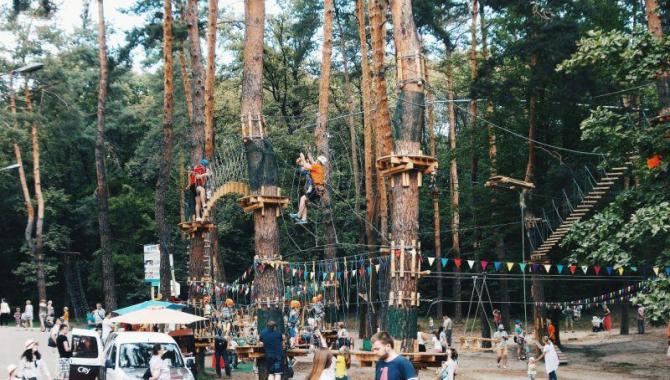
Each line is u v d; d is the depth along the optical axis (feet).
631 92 108.17
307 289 74.69
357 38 158.71
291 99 178.09
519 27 111.34
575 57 63.10
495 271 147.64
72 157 192.95
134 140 190.80
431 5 120.16
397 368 26.30
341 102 177.27
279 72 176.04
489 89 111.04
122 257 176.04
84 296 184.44
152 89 175.83
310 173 64.08
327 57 108.37
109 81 124.77
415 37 53.42
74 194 196.44
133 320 67.51
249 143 68.23
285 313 75.51
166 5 104.01
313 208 154.81
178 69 151.12
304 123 173.47
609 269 69.87
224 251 185.37
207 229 84.38
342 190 163.02
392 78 174.09
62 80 153.07
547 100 116.16
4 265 199.00
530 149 116.26
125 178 191.11
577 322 176.35
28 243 164.14
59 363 69.15
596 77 104.58
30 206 164.35
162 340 60.75
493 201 124.16
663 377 85.97
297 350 64.80
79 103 173.17
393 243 50.80
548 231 117.08
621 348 116.37
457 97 152.46
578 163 119.65
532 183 115.03
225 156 95.61
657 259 60.39
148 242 183.93
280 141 152.76
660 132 61.00
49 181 192.85
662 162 61.05
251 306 71.00
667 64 60.34
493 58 111.65
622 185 120.06
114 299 118.32
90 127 162.40
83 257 199.21
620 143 63.98
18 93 162.50
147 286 180.45
